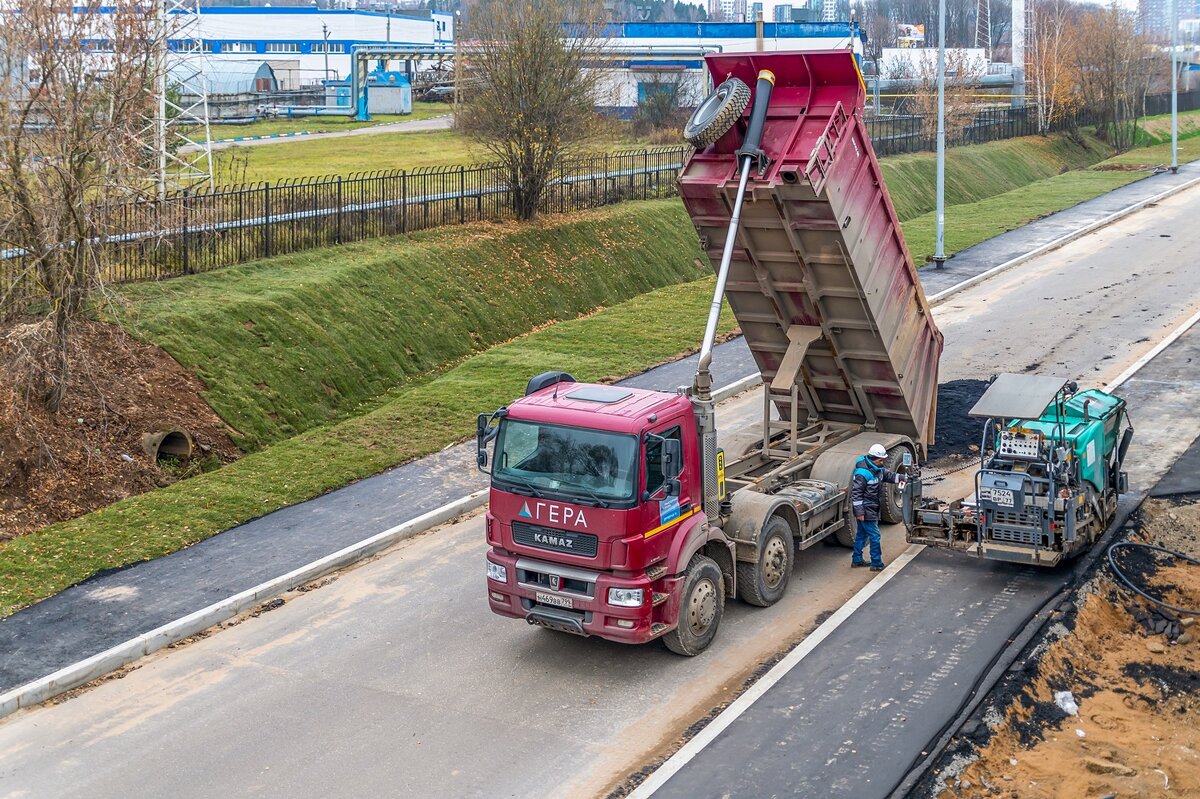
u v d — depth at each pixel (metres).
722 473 12.69
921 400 16.19
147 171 20.83
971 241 35.88
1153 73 91.06
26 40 17.34
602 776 9.95
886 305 14.66
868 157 13.55
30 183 17.52
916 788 9.54
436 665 12.09
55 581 13.95
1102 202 43.19
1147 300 27.02
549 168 35.22
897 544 14.98
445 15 104.25
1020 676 11.25
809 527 13.73
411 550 15.24
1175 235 35.38
